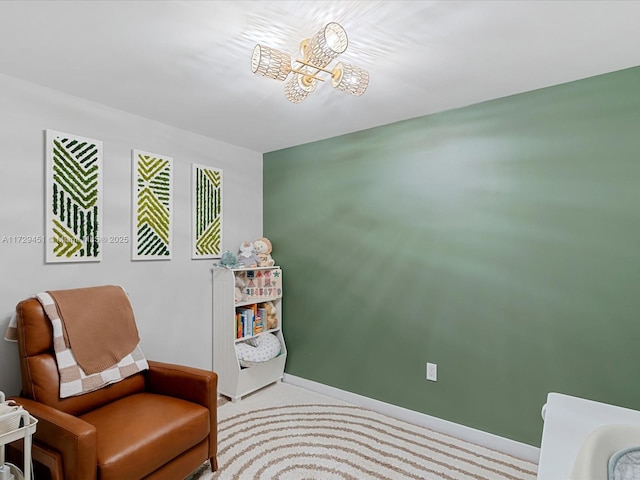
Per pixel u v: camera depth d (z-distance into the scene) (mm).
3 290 1977
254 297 3188
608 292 1961
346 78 1649
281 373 3342
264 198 3598
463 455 2205
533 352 2180
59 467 1432
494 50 1761
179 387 2059
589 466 792
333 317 3082
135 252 2557
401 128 2713
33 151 2086
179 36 1643
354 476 1979
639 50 1753
